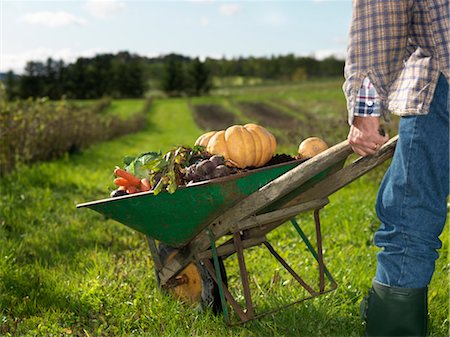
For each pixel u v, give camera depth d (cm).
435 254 329
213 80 12544
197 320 417
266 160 424
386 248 335
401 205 325
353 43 318
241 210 381
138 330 413
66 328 413
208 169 382
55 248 627
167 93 11050
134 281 498
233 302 395
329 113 3950
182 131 3650
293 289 455
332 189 383
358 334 381
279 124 3072
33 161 1409
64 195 926
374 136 321
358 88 317
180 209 388
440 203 323
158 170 379
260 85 12594
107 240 662
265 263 541
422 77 311
